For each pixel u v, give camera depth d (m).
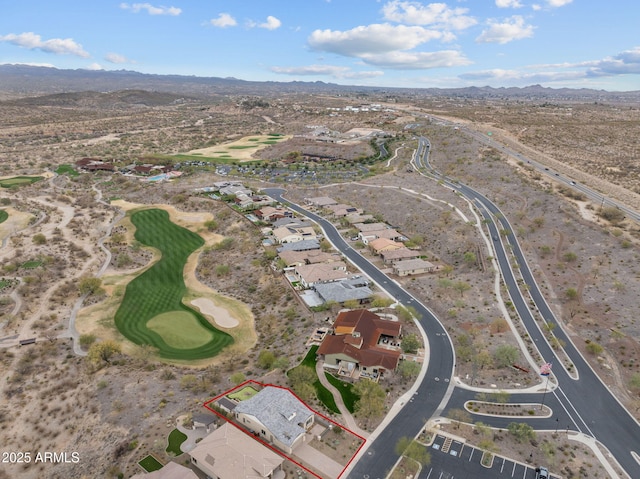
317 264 115.69
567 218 134.50
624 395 71.31
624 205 143.00
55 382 76.94
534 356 80.69
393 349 82.12
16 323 95.94
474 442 60.12
